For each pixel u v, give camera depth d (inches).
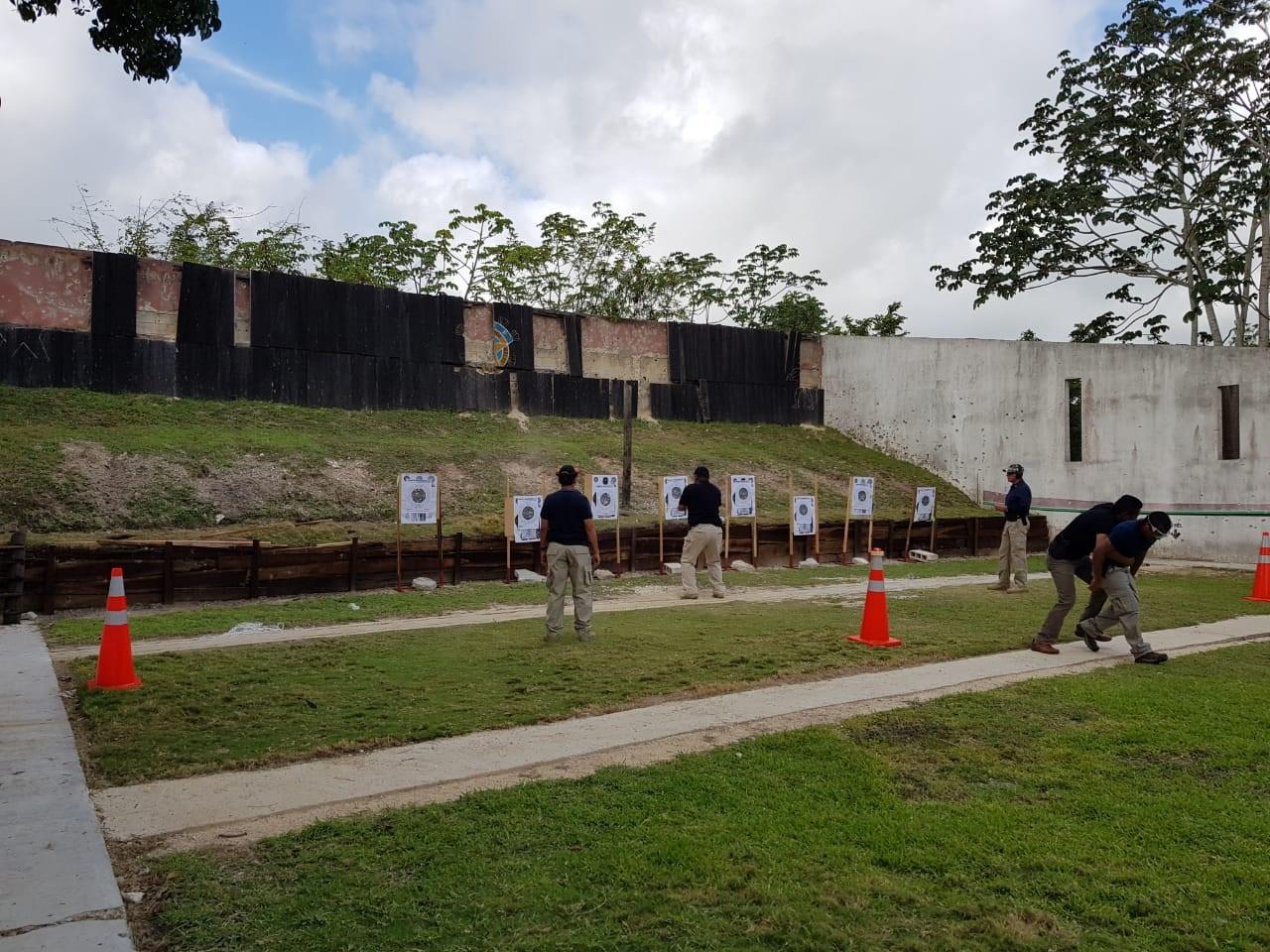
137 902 139.3
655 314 1496.1
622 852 156.6
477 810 176.2
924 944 126.3
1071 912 137.9
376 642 367.9
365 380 951.6
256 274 894.4
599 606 493.4
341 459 803.4
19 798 182.2
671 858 154.3
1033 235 1089.4
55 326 802.8
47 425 727.1
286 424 860.0
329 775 199.8
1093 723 247.0
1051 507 933.2
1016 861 156.3
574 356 1092.5
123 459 692.7
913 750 222.7
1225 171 987.9
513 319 1052.5
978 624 419.8
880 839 164.2
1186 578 657.6
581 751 219.1
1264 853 160.9
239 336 892.6
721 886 144.1
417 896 139.3
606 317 1120.8
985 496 1011.9
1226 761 214.7
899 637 381.7
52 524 601.0
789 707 263.0
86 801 181.5
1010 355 991.6
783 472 1035.9
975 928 131.7
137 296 841.5
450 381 1007.0
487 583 594.9
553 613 374.9
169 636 390.6
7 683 290.7
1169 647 374.0
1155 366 847.1
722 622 427.2
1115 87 1021.8
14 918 131.4
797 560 750.5
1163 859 157.8
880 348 1165.7
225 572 509.0
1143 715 255.0
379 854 155.6
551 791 187.6
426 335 994.1
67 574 464.1
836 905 137.4
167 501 663.1
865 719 247.3
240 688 279.7
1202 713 257.9
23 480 629.9
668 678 298.2
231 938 126.6
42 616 451.2
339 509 724.7
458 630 403.9
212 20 285.0
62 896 138.8
